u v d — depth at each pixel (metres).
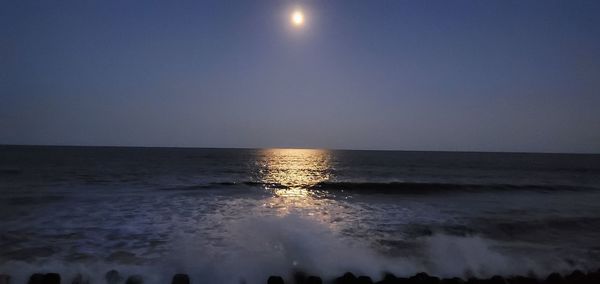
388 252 9.41
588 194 24.23
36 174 31.97
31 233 11.00
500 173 45.84
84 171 36.16
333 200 19.84
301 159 88.56
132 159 64.94
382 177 38.00
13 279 7.07
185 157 80.44
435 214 15.49
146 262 8.37
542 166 65.56
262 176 37.22
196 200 18.20
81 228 11.70
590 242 11.20
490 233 12.19
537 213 16.19
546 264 8.73
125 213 14.31
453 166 60.78
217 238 10.42
